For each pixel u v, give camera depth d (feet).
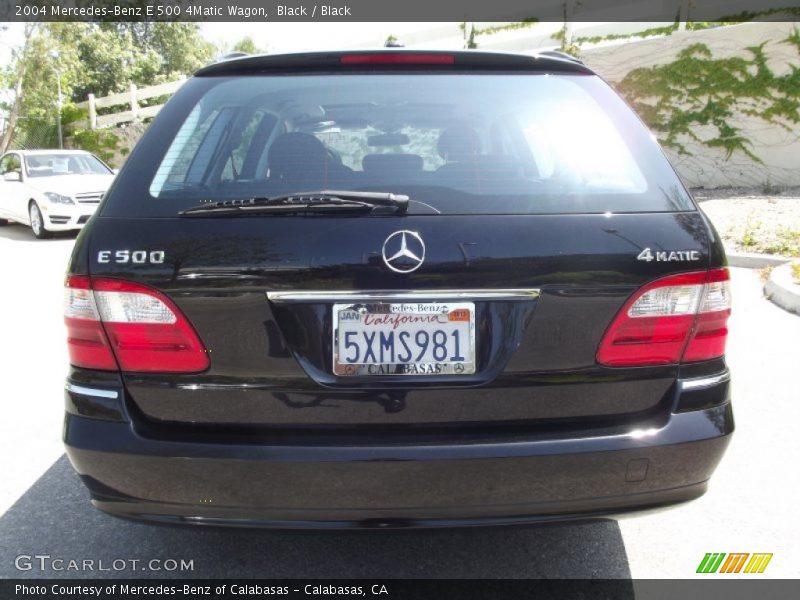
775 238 26.43
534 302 6.56
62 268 29.07
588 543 9.20
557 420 6.75
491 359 6.60
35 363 16.63
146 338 6.64
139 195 6.98
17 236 40.09
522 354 6.58
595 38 46.62
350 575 8.55
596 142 7.52
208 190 7.04
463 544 9.18
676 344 6.82
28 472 11.17
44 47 75.82
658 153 7.55
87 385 6.88
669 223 6.88
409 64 8.17
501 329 6.59
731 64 38.55
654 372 6.84
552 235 6.63
